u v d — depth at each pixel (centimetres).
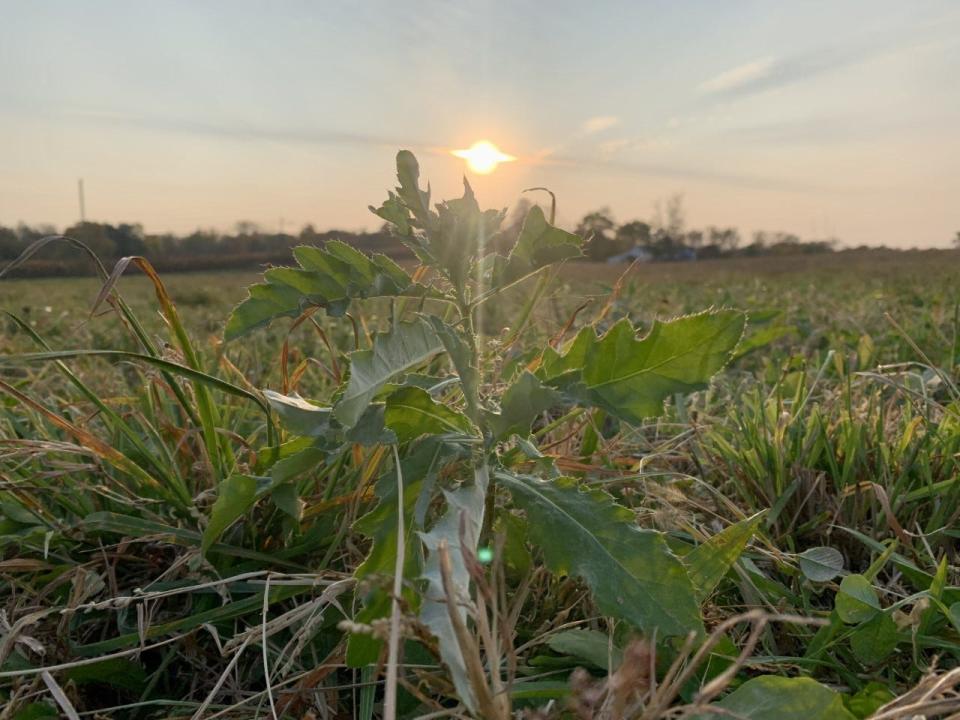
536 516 124
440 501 159
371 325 378
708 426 228
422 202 133
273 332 482
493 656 99
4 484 168
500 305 402
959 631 123
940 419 226
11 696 132
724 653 120
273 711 115
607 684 98
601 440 203
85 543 171
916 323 429
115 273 150
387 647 101
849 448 199
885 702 111
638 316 452
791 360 311
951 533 168
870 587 133
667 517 169
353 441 124
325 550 166
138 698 144
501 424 121
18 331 491
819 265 2750
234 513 142
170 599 160
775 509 186
